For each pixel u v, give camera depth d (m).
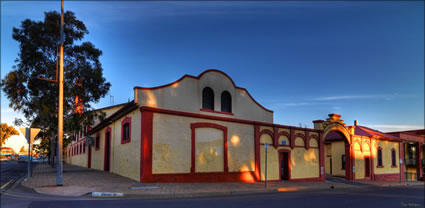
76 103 22.64
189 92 19.28
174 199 12.06
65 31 21.92
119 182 15.99
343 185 24.41
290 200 12.63
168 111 17.19
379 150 34.50
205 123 19.00
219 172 19.25
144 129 16.23
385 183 29.38
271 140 23.20
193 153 18.09
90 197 11.53
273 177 22.70
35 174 21.17
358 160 31.22
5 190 13.45
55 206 9.16
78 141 40.31
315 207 10.80
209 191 14.30
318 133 27.06
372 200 13.93
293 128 24.78
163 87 18.06
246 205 10.69
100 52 23.39
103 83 23.53
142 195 12.39
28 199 10.62
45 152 52.25
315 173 26.06
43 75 21.38
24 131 17.42
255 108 23.36
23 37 21.02
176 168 17.19
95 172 22.31
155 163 16.39
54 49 21.81
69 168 29.52
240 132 21.03
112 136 22.59
